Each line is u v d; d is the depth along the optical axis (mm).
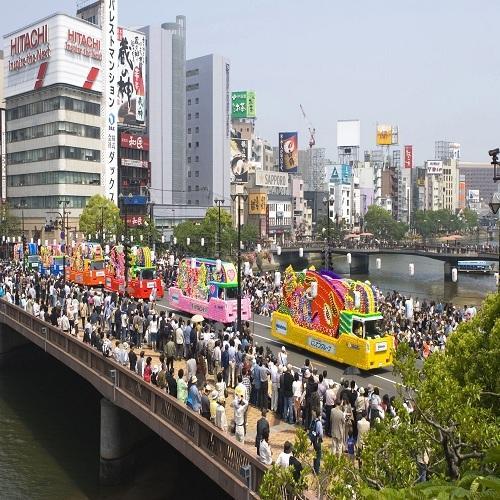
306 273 33156
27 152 108562
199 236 95250
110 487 25859
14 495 24875
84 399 38750
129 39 117000
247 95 173125
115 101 111812
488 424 11539
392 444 11031
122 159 115938
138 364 25766
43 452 29578
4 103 115062
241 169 157625
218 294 39469
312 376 21688
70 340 32719
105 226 91625
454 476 11117
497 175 19609
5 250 88750
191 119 149375
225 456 18578
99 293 41906
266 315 45594
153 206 121000
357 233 164500
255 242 120062
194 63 148625
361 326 29266
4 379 43125
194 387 21672
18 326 41219
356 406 19719
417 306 48781
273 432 21516
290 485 10992
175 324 33062
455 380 12266
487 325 14852
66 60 101812
